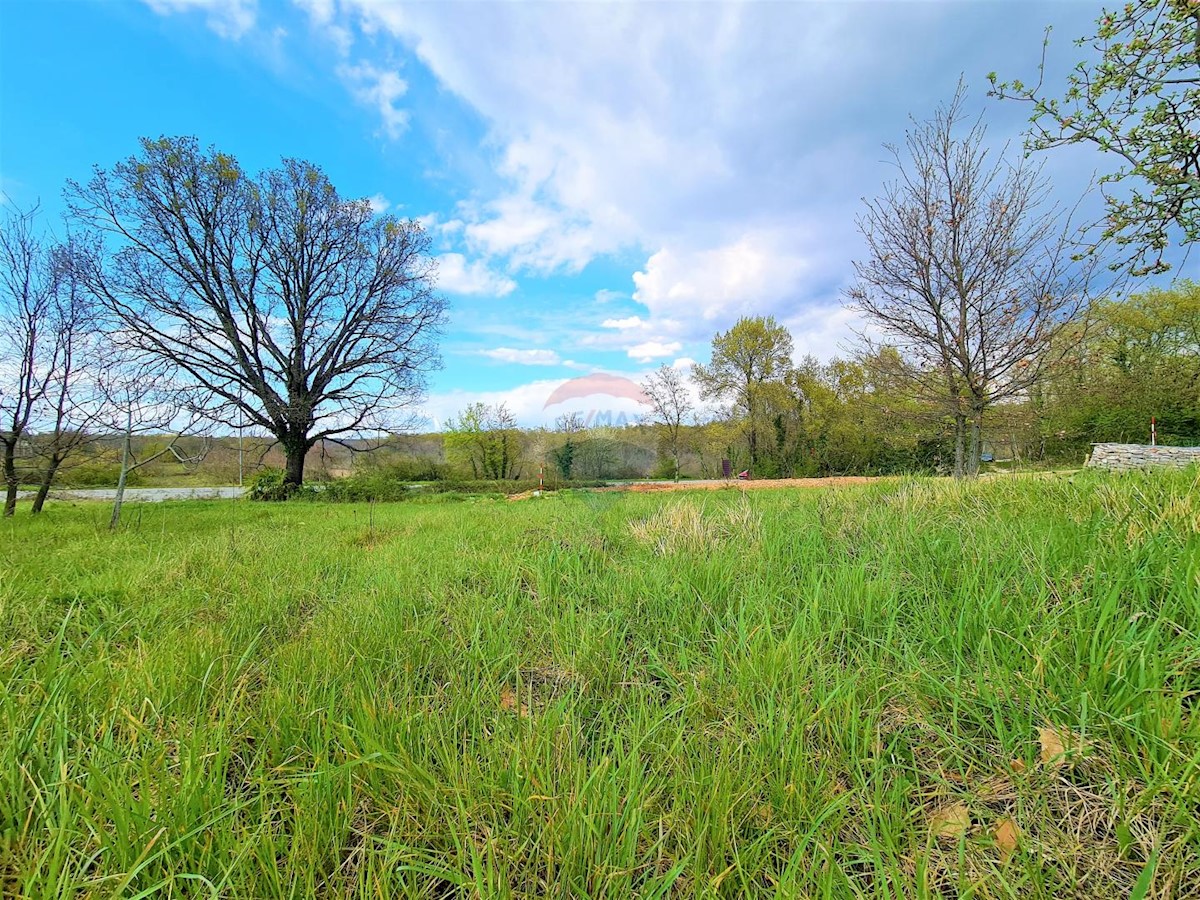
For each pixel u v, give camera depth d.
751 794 1.34
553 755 1.51
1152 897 1.02
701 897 1.07
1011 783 1.37
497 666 2.20
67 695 1.87
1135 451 13.10
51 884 1.08
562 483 23.42
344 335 21.70
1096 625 1.79
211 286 19.67
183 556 4.64
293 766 1.56
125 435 7.75
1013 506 3.70
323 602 3.35
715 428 30.05
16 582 3.71
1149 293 22.81
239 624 2.85
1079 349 6.96
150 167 17.44
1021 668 1.74
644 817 1.30
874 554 3.13
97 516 9.38
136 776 1.47
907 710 1.68
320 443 24.70
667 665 2.12
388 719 1.71
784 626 2.30
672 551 3.76
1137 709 1.43
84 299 9.63
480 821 1.32
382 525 7.55
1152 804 1.19
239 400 18.27
